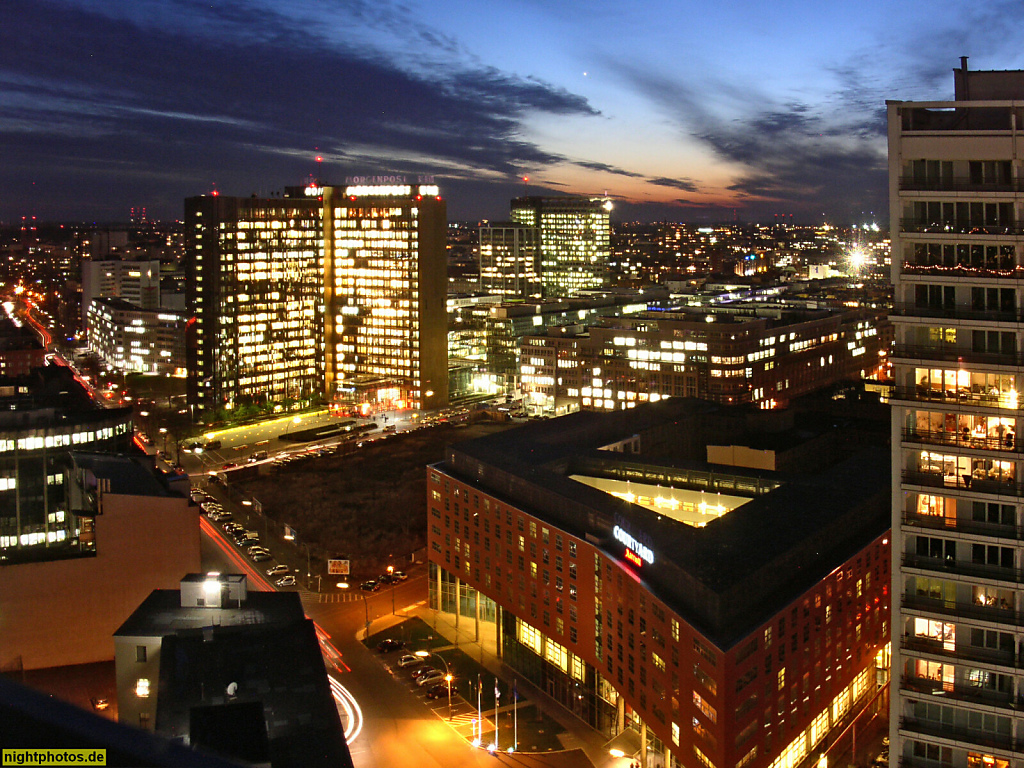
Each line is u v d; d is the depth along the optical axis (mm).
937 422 85750
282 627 119250
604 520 140375
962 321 83125
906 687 87125
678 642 116312
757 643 112688
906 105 83500
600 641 138375
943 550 85875
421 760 130000
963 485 84688
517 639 160500
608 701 139000
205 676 104812
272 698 100000
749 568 119375
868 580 142750
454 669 159750
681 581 119188
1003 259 82125
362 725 139250
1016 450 82438
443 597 182875
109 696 147125
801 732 124938
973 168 82812
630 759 131000
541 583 152500
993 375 83062
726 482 169750
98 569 160875
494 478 169000
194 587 127062
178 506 165625
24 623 156500
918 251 85375
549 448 188875
